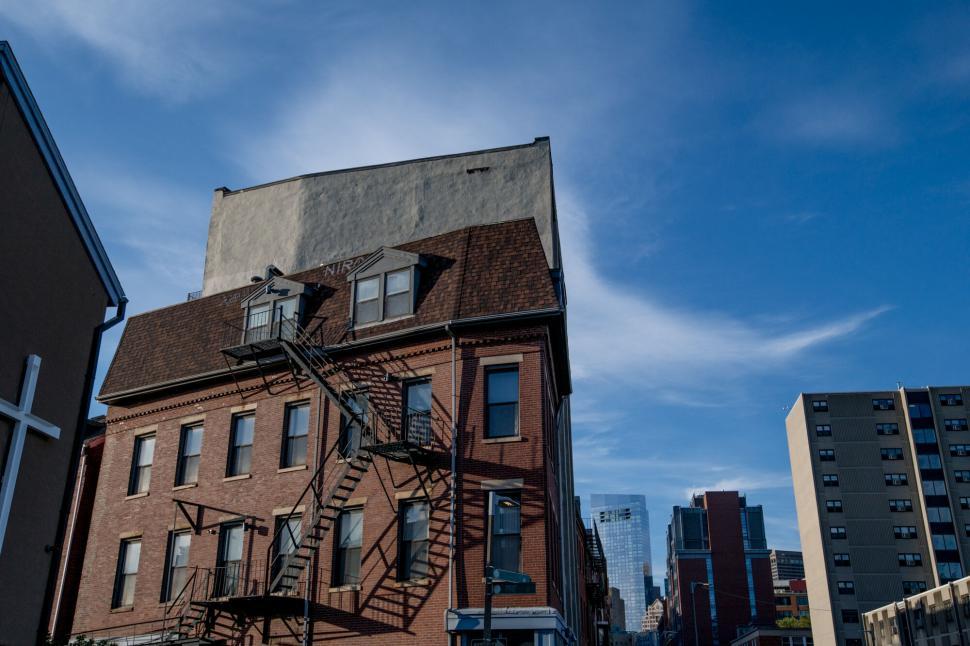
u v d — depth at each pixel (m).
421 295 26.31
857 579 98.31
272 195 38.59
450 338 25.19
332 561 24.33
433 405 24.80
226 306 30.34
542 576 21.81
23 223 15.35
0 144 14.65
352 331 26.80
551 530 23.80
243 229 38.62
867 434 105.06
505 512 22.95
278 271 30.97
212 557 26.42
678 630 161.12
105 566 28.38
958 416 103.50
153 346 31.27
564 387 31.30
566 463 38.00
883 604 96.56
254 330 28.34
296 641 23.80
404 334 25.52
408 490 24.00
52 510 15.92
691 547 166.75
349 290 27.92
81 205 16.97
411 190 35.94
